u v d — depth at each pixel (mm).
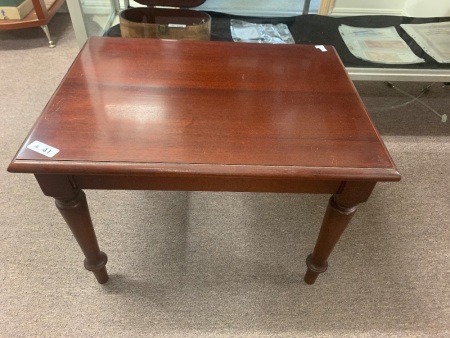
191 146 697
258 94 854
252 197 1297
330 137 741
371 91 1872
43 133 698
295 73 946
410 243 1167
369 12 1771
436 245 1165
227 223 1200
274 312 971
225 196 1295
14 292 979
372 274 1073
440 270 1093
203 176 661
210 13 1665
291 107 819
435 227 1225
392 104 1788
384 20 1703
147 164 653
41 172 644
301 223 1216
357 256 1120
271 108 811
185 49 1017
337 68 981
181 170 652
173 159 667
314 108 821
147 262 1071
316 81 918
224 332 926
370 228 1209
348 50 1458
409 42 1546
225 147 701
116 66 915
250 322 948
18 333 897
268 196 1305
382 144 734
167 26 1299
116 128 722
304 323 952
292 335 929
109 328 920
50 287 996
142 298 984
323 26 1630
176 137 714
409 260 1116
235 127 750
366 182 706
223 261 1087
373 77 1351
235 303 985
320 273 1033
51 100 781
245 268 1071
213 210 1241
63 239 1116
